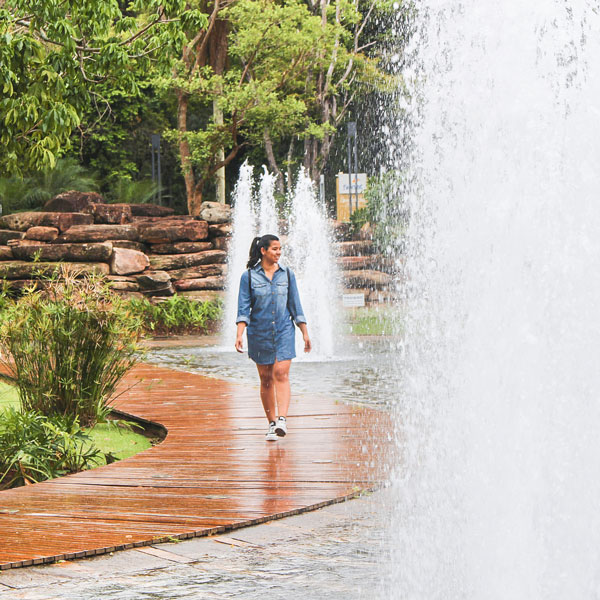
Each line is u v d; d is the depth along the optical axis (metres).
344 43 42.22
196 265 31.34
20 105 12.86
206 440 8.68
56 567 4.66
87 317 9.83
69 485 6.72
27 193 34.50
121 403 11.42
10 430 8.23
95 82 14.44
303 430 9.16
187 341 25.11
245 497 6.23
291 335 8.52
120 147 44.16
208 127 36.09
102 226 30.48
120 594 4.21
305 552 4.95
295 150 48.50
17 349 9.84
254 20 34.16
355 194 37.44
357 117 45.47
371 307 32.00
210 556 4.88
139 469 7.31
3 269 28.11
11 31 13.61
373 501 6.17
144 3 13.82
